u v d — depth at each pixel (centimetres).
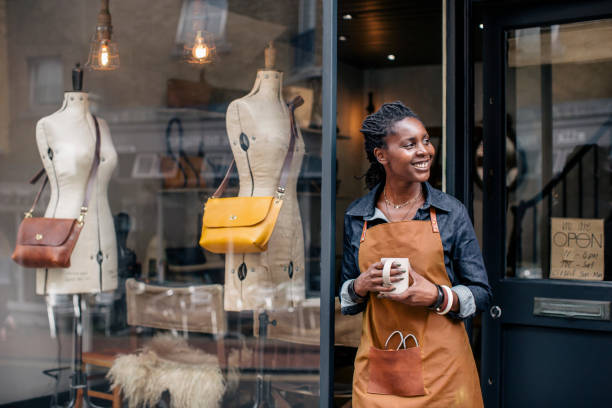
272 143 224
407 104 429
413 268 170
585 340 237
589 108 249
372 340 179
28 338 267
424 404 169
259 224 219
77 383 261
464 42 272
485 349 250
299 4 224
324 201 208
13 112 271
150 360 250
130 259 255
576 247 249
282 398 218
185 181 246
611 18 244
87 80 272
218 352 235
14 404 269
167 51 262
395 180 179
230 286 232
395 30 367
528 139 257
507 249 256
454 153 270
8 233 262
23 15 279
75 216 252
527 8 253
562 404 240
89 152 257
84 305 259
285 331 217
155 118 258
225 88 244
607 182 246
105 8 275
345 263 188
